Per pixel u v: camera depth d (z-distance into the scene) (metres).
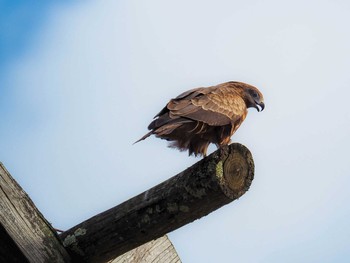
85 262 8.33
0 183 7.99
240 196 7.96
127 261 9.73
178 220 7.85
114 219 8.08
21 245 7.85
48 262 8.02
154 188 7.97
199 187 7.62
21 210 8.05
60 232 8.82
